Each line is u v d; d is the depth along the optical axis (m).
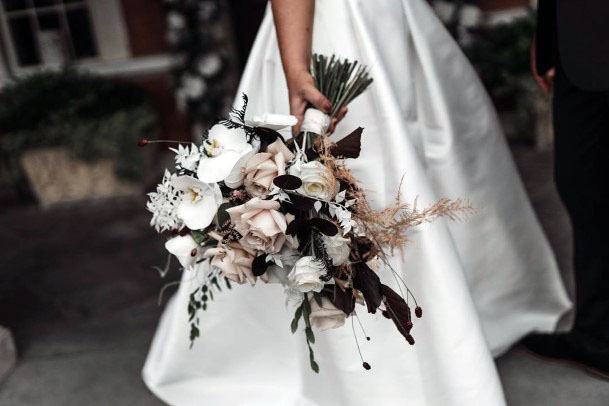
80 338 2.79
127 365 2.52
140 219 4.43
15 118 4.80
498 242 2.25
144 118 4.92
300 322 2.03
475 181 2.17
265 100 2.09
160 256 3.71
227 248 1.47
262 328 2.17
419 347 1.82
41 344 2.76
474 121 2.21
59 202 4.96
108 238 4.13
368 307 1.49
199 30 5.14
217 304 2.15
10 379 2.50
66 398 2.34
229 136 1.47
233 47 5.55
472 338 1.72
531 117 5.03
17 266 3.82
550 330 2.34
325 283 1.50
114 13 5.27
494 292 2.30
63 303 3.22
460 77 2.20
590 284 2.05
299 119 1.76
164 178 1.48
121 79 5.39
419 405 1.87
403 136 1.75
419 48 2.07
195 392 2.23
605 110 1.90
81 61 5.44
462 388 1.74
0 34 5.33
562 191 2.07
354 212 1.50
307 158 1.53
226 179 1.43
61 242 4.16
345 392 1.94
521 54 4.94
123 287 3.34
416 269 1.74
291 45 1.85
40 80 4.93
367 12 1.94
